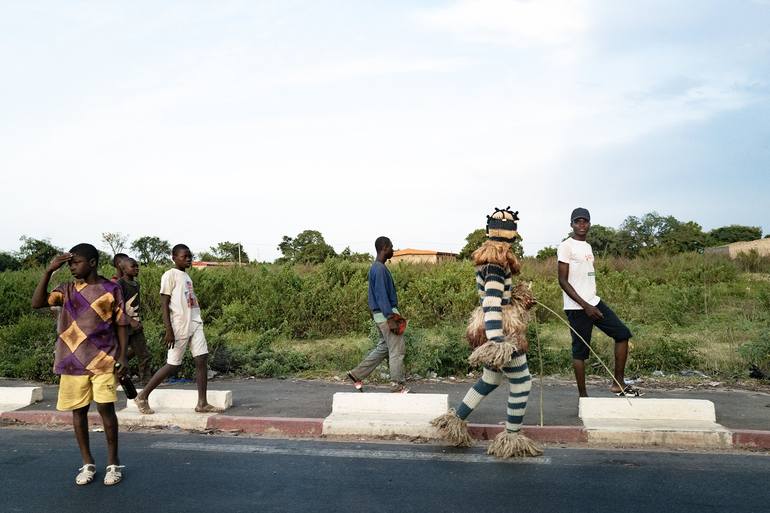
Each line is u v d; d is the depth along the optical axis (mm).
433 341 11078
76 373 4750
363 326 13922
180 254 6613
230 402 6961
